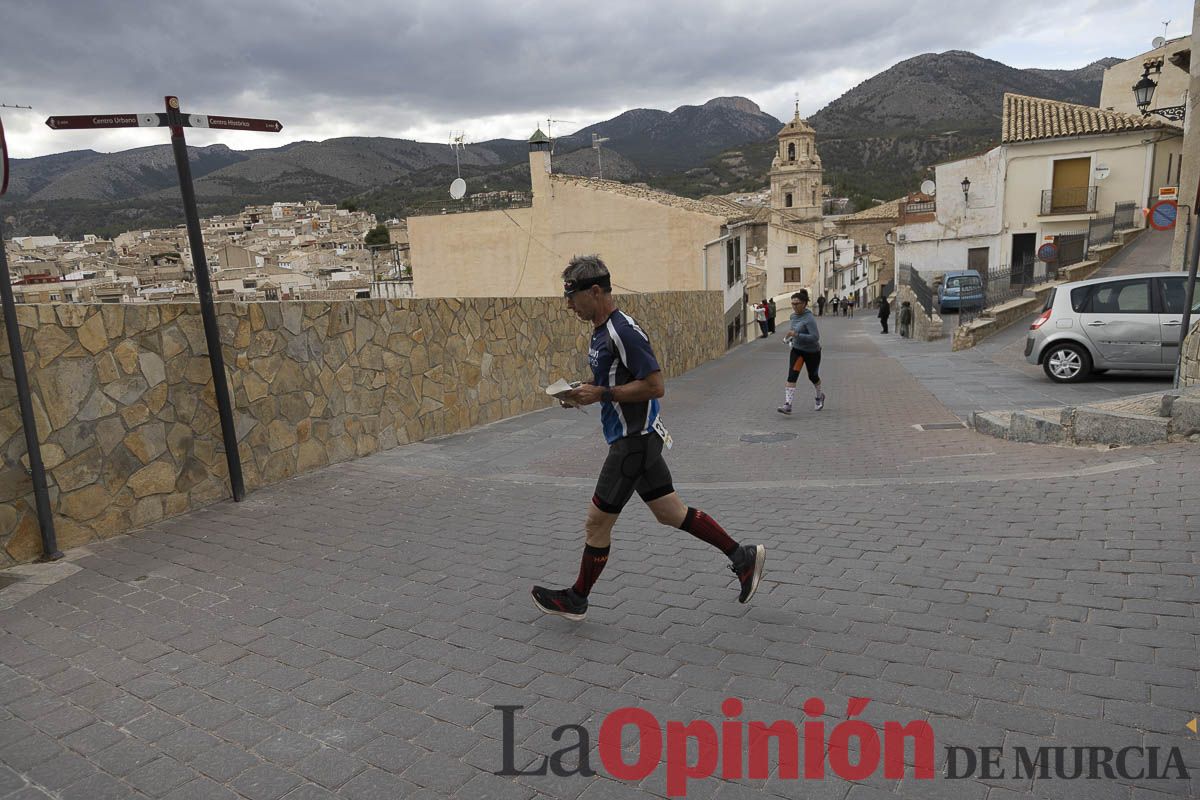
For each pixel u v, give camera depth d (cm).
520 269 2705
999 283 2614
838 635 360
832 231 6944
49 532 481
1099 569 412
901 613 379
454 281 2775
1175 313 1132
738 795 255
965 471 669
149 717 309
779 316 5531
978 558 443
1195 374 795
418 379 882
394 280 3944
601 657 350
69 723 306
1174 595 374
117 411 535
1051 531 475
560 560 477
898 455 789
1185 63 1883
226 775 272
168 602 420
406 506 601
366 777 270
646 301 1758
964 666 326
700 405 1341
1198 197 797
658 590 424
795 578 432
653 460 363
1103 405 729
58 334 497
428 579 449
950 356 1905
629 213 2561
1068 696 299
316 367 720
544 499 621
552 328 1238
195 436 595
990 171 3444
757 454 848
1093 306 1179
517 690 324
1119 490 533
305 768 275
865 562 450
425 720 304
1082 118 3341
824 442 906
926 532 495
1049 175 3328
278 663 351
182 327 585
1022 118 3512
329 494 635
